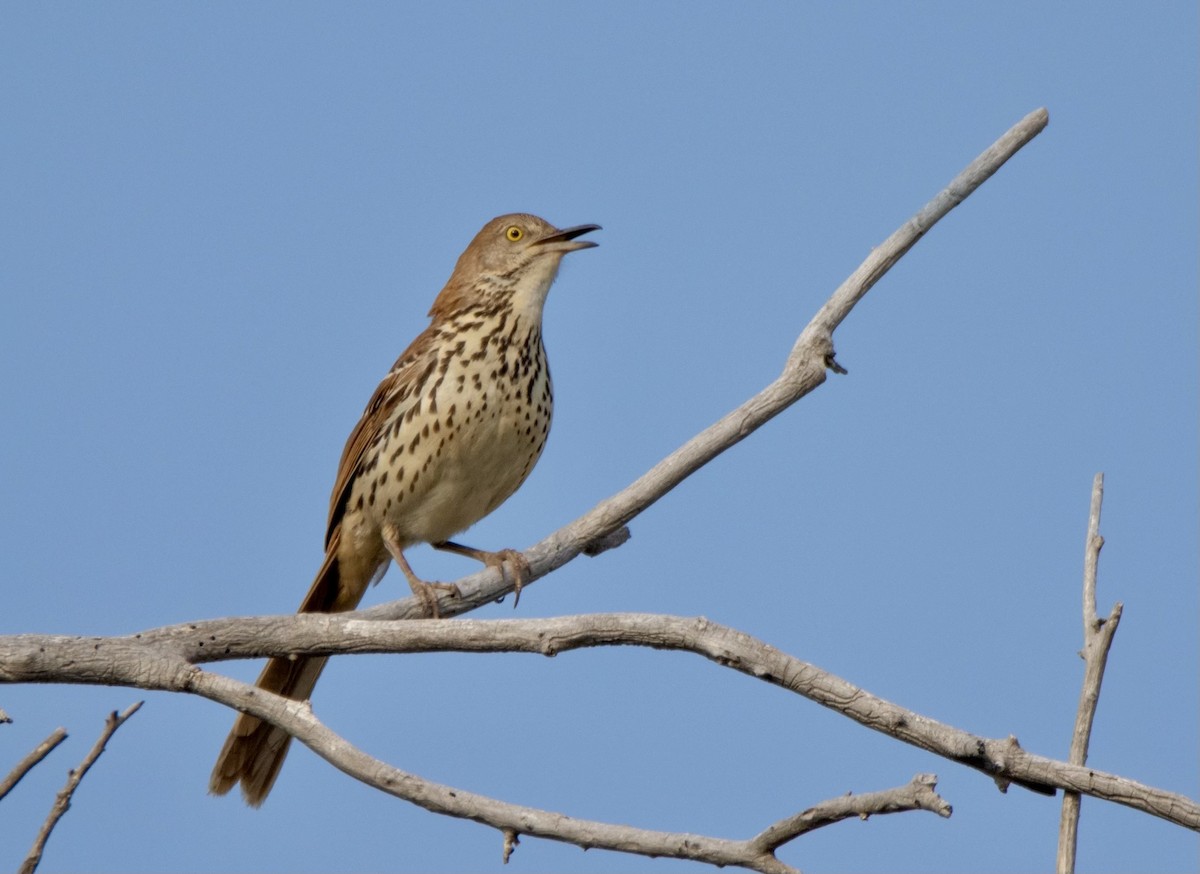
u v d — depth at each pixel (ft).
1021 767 25.41
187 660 31.07
